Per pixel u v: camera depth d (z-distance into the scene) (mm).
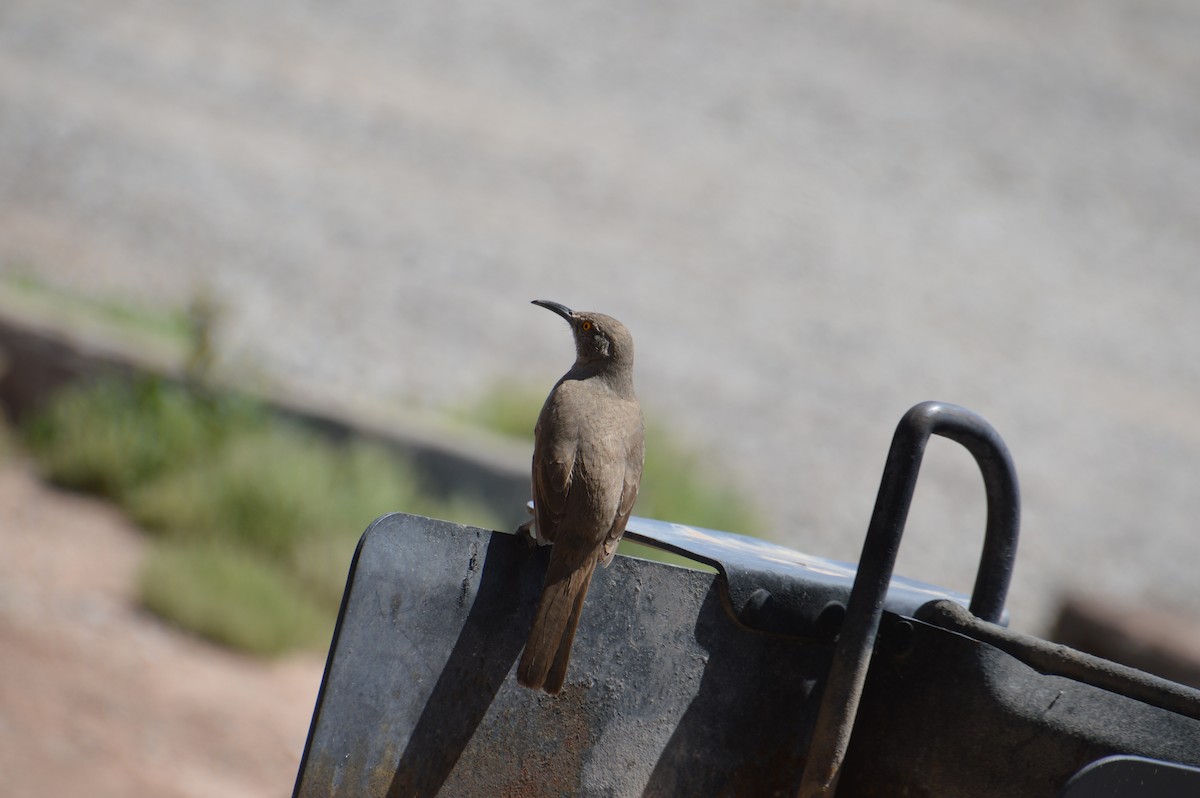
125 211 21062
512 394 15695
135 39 28844
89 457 11688
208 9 31484
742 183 29156
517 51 32969
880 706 2750
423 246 22547
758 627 2797
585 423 3799
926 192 30828
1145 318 27703
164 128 24891
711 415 18703
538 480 3721
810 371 21453
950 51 38219
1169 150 35719
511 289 21812
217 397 12367
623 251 24734
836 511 16516
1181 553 18312
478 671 2617
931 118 34281
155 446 11906
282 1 32875
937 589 3445
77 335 12656
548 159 27906
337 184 24297
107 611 9570
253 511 11266
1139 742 2498
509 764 2645
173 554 10523
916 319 24875
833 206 29219
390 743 2506
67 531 10781
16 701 7863
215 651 9641
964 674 2648
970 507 17672
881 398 21031
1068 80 38156
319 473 11766
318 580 10961
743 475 16734
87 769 7215
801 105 33438
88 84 26156
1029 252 29359
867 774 2746
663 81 33281
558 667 2609
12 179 21312
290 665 9906
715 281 24312
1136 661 10672
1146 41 41969
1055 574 16703
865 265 26797
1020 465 20062
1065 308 27188
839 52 36781
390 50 31453
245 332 17219
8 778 6898
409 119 28000
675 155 29797
